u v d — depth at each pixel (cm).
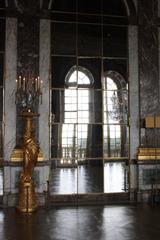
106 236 713
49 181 1043
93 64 1102
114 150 1096
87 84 1095
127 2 1116
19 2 1038
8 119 1016
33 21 1043
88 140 1084
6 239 698
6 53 1025
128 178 1093
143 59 1104
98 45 1108
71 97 1080
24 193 930
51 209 966
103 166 1086
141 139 1088
